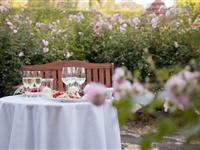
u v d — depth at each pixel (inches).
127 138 156.3
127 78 35.1
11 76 182.4
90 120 82.7
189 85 29.8
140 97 33.5
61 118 79.7
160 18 183.2
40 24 204.5
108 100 85.4
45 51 187.5
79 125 82.0
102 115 84.9
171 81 30.2
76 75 96.8
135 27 192.7
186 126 31.0
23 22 198.1
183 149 135.1
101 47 196.7
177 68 34.5
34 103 83.0
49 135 80.4
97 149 83.1
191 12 181.5
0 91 186.2
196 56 169.0
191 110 31.0
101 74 136.0
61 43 201.0
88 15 244.1
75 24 207.6
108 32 197.9
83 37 202.2
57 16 264.7
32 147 82.9
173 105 32.2
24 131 82.6
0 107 88.5
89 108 82.4
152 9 231.3
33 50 187.8
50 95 95.9
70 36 203.9
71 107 80.5
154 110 34.5
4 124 88.2
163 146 140.6
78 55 201.3
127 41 188.5
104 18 207.6
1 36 181.9
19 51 183.8
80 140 82.4
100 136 83.5
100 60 197.0
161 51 182.4
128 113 33.3
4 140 88.4
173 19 180.7
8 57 182.5
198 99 30.6
